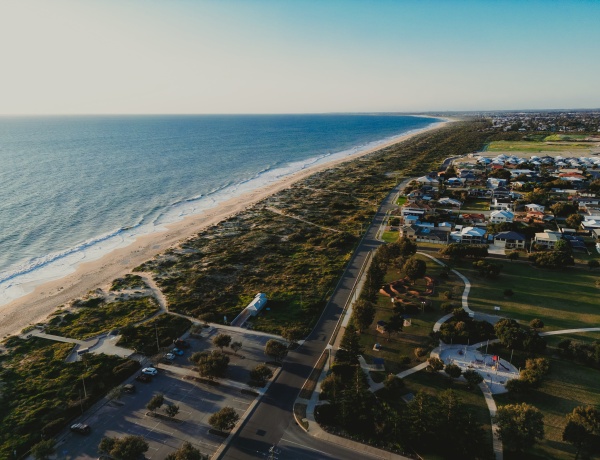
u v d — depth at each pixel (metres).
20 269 123.25
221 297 101.75
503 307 94.38
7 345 83.25
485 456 53.41
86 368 74.81
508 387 65.75
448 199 187.88
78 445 57.69
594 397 65.56
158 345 81.00
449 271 113.56
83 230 157.25
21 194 199.25
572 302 96.31
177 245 141.00
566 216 161.75
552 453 55.00
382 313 92.75
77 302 101.00
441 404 57.09
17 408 64.81
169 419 62.34
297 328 86.31
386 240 141.50
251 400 66.25
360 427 59.69
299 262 123.75
